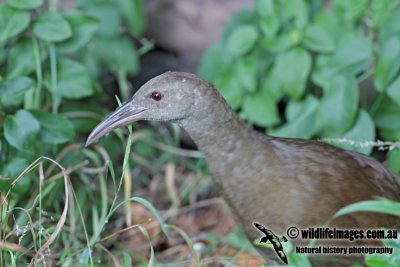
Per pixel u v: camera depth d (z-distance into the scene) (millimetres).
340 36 11227
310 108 11102
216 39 12523
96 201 11258
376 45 11375
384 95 11172
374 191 8844
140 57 12945
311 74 11570
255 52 11602
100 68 12344
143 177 12383
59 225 8984
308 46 11164
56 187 10516
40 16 10688
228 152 8781
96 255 10141
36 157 10414
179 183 12336
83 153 11086
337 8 11266
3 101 10398
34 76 10859
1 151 10352
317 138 10992
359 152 9719
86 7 12125
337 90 10648
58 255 9992
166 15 12656
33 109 10367
